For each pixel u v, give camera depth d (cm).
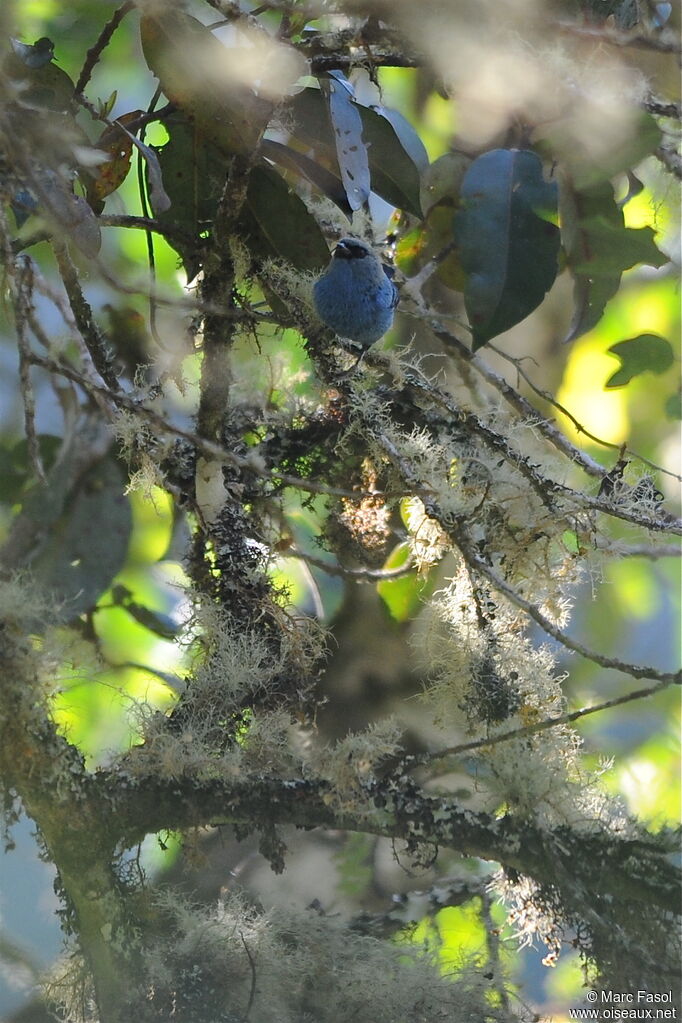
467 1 860
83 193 876
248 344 878
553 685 869
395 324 904
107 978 859
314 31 866
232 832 886
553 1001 880
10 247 859
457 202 882
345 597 898
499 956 868
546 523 870
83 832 859
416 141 879
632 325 936
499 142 877
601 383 937
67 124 862
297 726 869
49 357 872
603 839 862
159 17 859
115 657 916
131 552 921
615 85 866
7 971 874
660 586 951
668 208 879
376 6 860
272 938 862
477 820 862
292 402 880
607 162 872
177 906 861
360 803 861
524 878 864
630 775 925
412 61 865
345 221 877
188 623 870
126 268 909
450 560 891
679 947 860
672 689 930
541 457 875
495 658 869
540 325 927
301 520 900
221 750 863
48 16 878
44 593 902
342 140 862
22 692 857
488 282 870
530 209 870
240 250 870
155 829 860
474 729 868
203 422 869
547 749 865
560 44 865
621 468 872
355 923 871
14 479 909
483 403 887
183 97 863
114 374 871
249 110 859
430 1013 862
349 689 895
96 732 905
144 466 870
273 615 869
